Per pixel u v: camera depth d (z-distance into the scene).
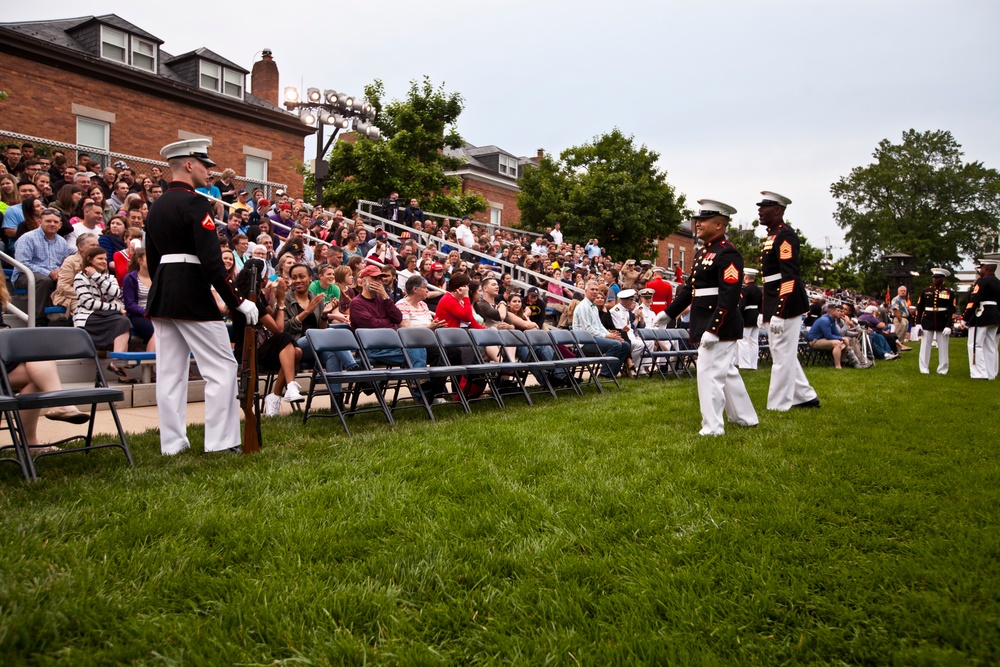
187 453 4.99
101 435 5.53
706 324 6.15
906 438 5.76
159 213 4.87
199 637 2.44
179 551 3.09
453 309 8.74
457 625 2.58
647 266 23.67
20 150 11.98
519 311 10.58
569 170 37.62
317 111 19.92
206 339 5.00
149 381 7.51
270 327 5.72
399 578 2.95
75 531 3.28
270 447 5.19
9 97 17.78
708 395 6.00
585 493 4.07
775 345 7.59
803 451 5.27
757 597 2.78
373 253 14.69
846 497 4.09
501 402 7.69
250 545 3.21
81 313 7.16
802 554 3.23
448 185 28.39
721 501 4.00
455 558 3.14
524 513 3.74
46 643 2.36
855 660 2.41
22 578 2.76
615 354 10.60
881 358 16.36
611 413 6.99
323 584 2.83
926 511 3.82
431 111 27.36
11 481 4.15
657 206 34.88
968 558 3.17
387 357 7.66
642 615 2.66
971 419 6.77
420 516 3.66
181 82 21.73
